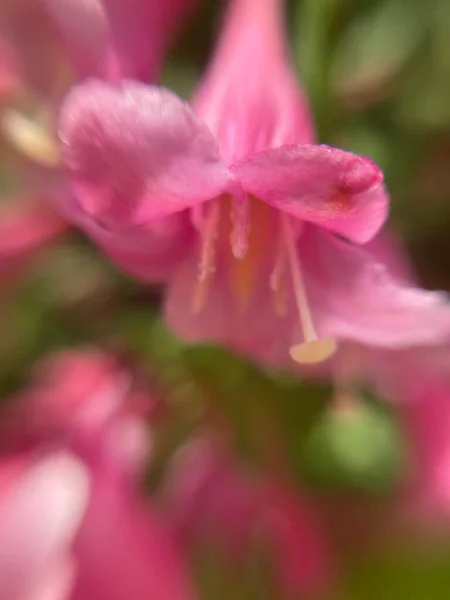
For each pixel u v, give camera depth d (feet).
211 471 0.39
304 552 0.37
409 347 0.31
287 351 0.28
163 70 0.35
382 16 0.37
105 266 0.39
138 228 0.27
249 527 0.38
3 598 0.33
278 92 0.30
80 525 0.35
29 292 0.39
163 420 0.38
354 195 0.24
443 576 0.33
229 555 0.39
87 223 0.27
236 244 0.26
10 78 0.35
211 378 0.36
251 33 0.32
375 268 0.28
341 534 0.36
